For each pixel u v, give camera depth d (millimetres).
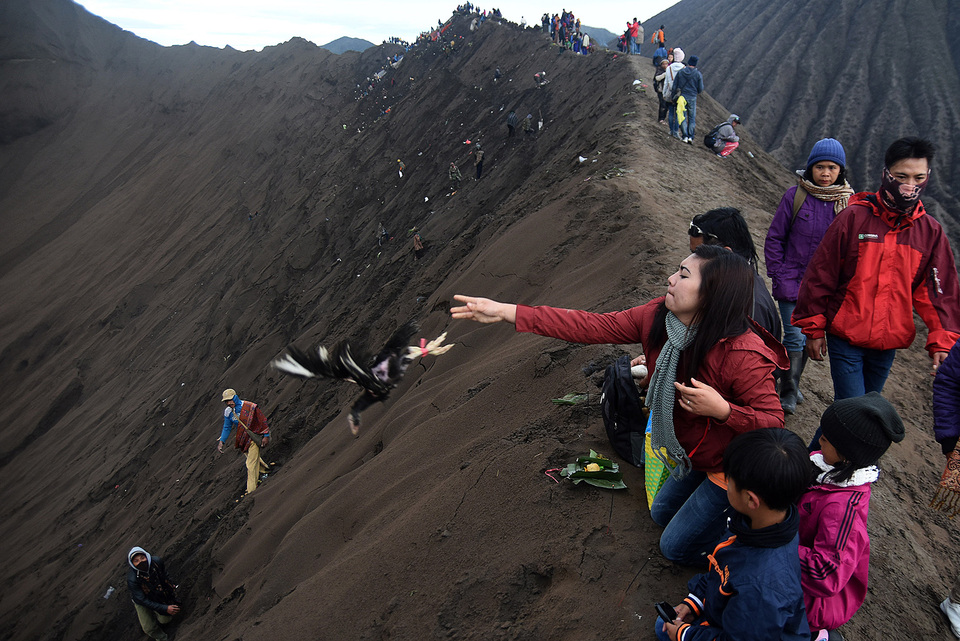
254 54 77062
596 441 4758
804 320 4273
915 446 6164
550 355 6328
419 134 39969
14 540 25203
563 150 21203
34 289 55625
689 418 3107
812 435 4863
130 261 54062
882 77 68875
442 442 6570
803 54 76438
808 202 4906
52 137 78562
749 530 2582
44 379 43812
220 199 56125
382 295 22031
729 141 15750
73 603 15867
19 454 37438
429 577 4531
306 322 29172
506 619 3887
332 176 44094
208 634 7438
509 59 38281
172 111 75562
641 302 6922
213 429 22125
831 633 3055
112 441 30453
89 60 85062
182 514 15711
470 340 10227
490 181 25859
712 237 3924
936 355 3826
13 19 80750
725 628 2551
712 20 96562
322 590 5332
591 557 3828
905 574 4027
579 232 11219
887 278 3904
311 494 8750
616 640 3309
